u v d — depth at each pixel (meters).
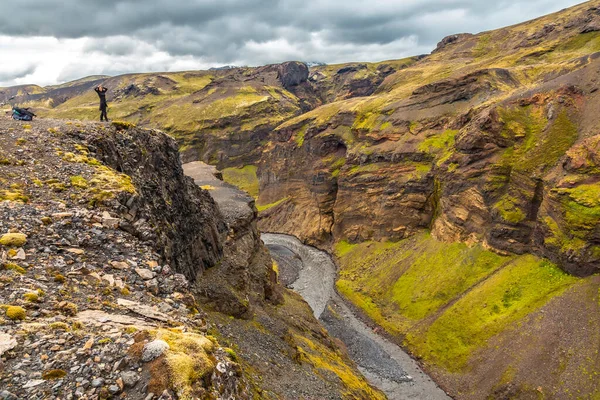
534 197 93.94
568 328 69.81
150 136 41.44
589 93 101.00
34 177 23.16
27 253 15.81
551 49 197.25
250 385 25.64
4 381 9.59
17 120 35.12
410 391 72.88
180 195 45.78
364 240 151.50
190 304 16.73
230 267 56.56
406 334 91.50
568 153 88.62
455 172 116.25
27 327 11.62
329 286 126.75
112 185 24.05
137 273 16.97
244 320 48.50
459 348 80.31
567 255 80.38
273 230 198.50
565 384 62.28
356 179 158.00
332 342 70.19
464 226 111.12
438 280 103.19
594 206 77.94
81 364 10.41
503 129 107.88
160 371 10.16
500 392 67.06
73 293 14.37
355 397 41.91
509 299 84.06
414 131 149.38
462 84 149.12
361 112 183.62
